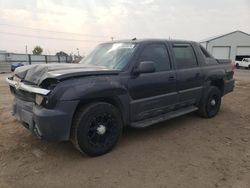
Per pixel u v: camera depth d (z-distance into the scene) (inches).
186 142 182.9
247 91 435.5
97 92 151.4
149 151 166.4
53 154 160.1
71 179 132.6
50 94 139.6
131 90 171.0
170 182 130.1
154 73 185.3
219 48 1914.4
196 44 235.8
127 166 146.3
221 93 262.2
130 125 176.2
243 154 163.9
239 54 1875.0
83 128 149.0
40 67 161.2
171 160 154.2
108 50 198.5
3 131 198.7
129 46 187.5
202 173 139.1
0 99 333.4
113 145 164.7
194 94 223.8
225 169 143.7
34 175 136.2
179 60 210.7
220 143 182.1
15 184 127.9
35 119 142.9
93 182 130.0
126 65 172.4
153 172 139.9
